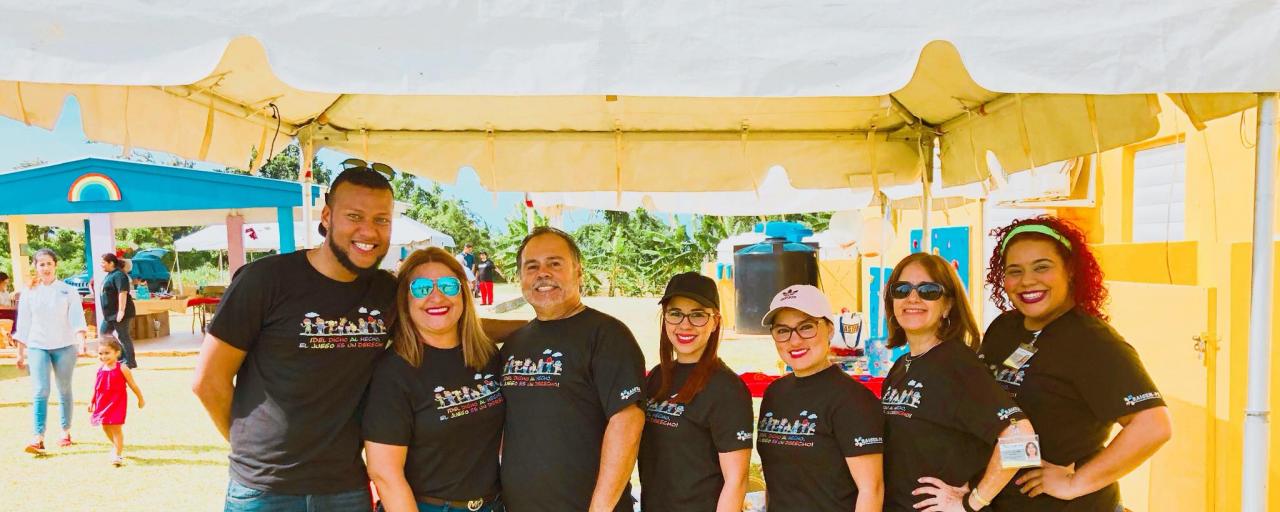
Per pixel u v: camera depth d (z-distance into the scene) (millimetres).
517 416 2293
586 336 2316
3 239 29938
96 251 11266
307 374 2234
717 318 2293
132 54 1476
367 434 2211
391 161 4422
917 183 5031
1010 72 1592
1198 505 3320
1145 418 1868
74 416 7102
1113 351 1964
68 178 10844
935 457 2014
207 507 4520
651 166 4641
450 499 2232
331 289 2301
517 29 1562
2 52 1439
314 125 4062
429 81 1542
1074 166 5812
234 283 2264
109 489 4852
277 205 10875
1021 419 1897
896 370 2246
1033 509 2062
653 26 1579
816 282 10898
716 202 6191
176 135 2957
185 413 7109
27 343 5715
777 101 3904
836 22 1592
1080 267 2139
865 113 4277
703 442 2223
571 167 4605
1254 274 1999
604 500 2164
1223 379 3252
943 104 4066
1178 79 1613
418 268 2279
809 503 2117
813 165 4734
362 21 1534
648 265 23703
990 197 5785
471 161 4543
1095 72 1602
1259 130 1956
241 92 3076
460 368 2303
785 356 2215
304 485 2225
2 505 4531
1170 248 4488
